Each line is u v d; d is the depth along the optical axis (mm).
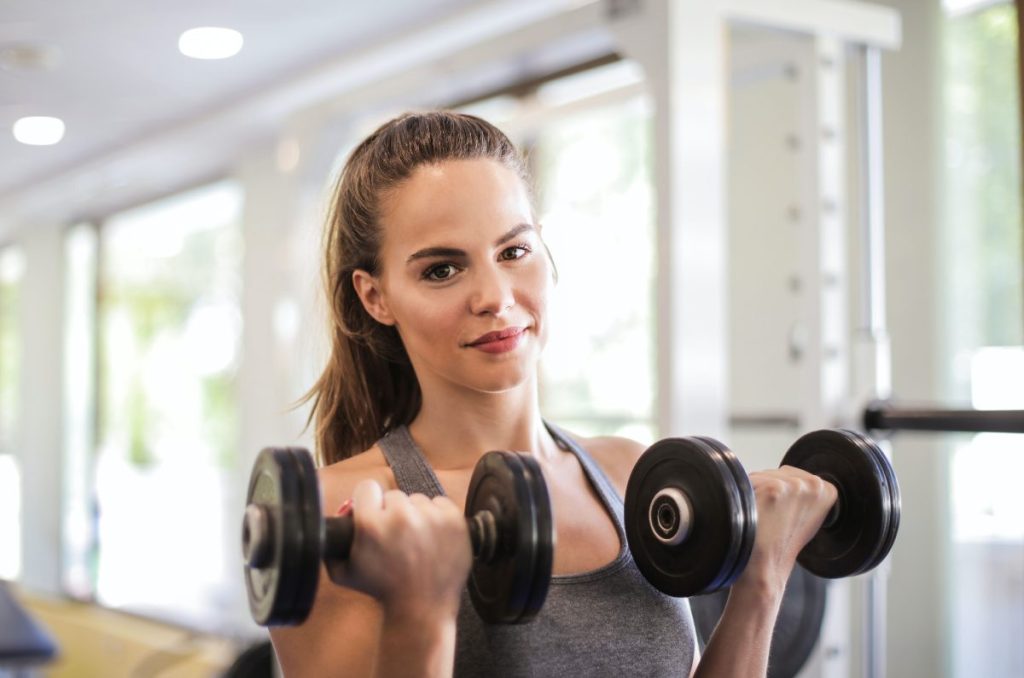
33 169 4895
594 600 886
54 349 5953
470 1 2883
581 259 3275
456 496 898
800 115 2080
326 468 917
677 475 896
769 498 925
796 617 1556
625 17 2014
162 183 5082
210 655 4336
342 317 1006
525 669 838
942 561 2549
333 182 1029
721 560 859
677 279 1909
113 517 5523
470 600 856
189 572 4875
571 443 1007
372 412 1027
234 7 2914
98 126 4184
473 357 876
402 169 906
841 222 2086
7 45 3219
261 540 747
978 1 2518
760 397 2742
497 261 883
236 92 3729
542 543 773
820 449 1008
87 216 5828
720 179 1961
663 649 897
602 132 3219
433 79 2562
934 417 1850
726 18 1966
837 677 1984
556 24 2240
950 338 2578
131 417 5504
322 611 840
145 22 3027
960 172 2562
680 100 1919
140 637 4797
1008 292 2477
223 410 4781
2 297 6586
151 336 5375
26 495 6016
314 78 3488
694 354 1924
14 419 6340
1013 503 2457
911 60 2623
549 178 3338
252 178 4391
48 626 5332
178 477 5039
